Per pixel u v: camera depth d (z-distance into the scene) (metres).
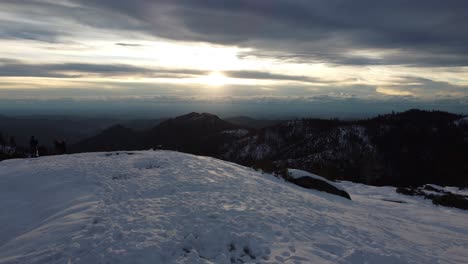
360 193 22.17
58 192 12.44
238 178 15.85
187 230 8.03
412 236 10.41
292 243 7.88
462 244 10.30
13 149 42.06
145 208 9.75
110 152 23.45
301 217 10.15
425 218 14.62
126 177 14.52
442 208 17.58
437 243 10.01
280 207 11.11
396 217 14.11
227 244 7.62
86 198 11.08
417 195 21.45
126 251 6.71
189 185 12.98
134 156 21.09
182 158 20.67
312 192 17.16
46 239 7.52
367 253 7.54
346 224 10.10
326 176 26.47
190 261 6.63
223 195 11.79
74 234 7.67
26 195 12.64
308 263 6.78
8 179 14.72
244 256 7.23
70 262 6.40
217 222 8.70
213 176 15.39
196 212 9.34
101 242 7.14
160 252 6.82
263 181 16.36
